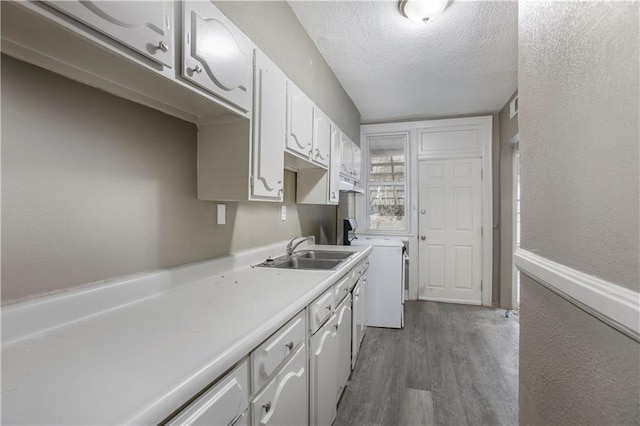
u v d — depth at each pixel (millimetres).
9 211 792
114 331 864
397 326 3230
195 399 679
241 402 840
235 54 1220
